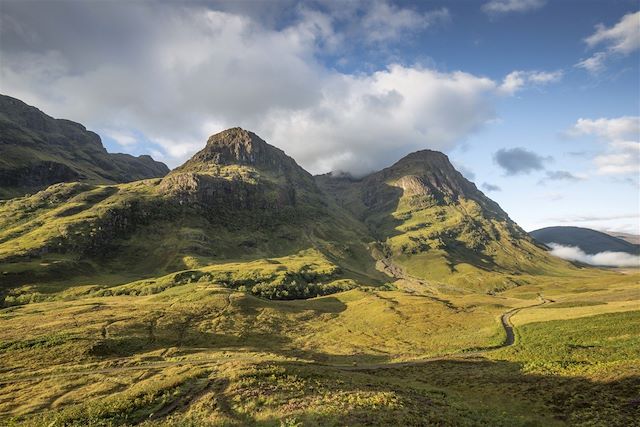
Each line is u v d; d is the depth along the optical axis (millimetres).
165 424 36812
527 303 189750
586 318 110750
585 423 37594
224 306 175000
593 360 63875
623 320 97500
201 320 152000
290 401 40406
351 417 35125
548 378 55875
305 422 34219
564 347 78938
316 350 128750
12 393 69875
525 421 39969
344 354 122500
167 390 48250
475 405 47156
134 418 40594
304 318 178125
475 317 157750
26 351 101438
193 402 43562
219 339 132250
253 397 42531
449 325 150750
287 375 52250
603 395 43812
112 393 64500
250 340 136500
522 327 122188
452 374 71125
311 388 46094
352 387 48656
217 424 35781
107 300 199000
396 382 62562
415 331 148750
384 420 34750
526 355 78812
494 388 55688
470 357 89312
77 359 95938
